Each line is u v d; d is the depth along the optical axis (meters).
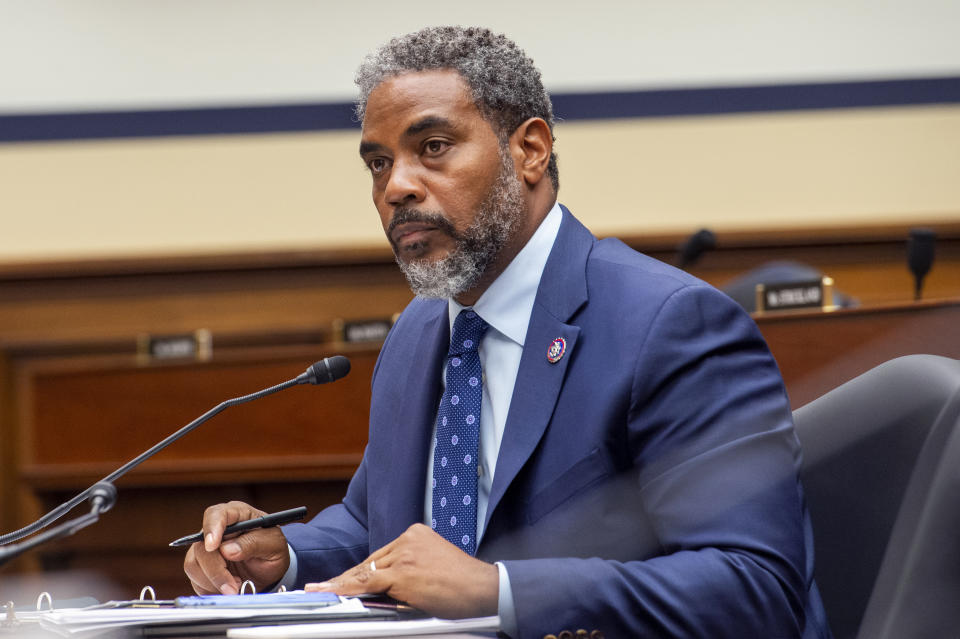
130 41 16.48
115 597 12.12
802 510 4.39
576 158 16.50
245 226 16.86
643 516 4.46
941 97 16.08
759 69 16.09
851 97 16.11
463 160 4.79
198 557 4.82
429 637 3.36
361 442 11.12
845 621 4.49
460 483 4.75
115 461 11.80
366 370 11.12
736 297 10.75
